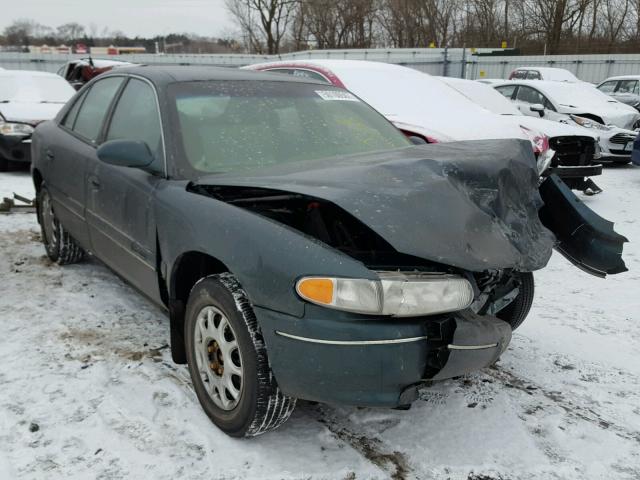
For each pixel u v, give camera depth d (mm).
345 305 2119
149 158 2963
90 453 2441
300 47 46688
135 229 3131
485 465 2445
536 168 2920
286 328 2197
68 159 4047
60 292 4203
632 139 10680
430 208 2240
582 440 2637
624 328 3906
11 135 8828
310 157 3197
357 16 44969
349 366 2139
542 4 37469
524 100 12219
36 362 3174
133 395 2869
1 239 5523
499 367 3301
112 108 3744
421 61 24734
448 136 5695
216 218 2506
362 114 3795
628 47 35406
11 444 2482
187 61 28344
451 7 42625
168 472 2340
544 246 2572
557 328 3891
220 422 2559
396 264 2400
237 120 3254
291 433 2609
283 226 2336
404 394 2211
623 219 6938
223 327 2496
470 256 2170
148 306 3977
